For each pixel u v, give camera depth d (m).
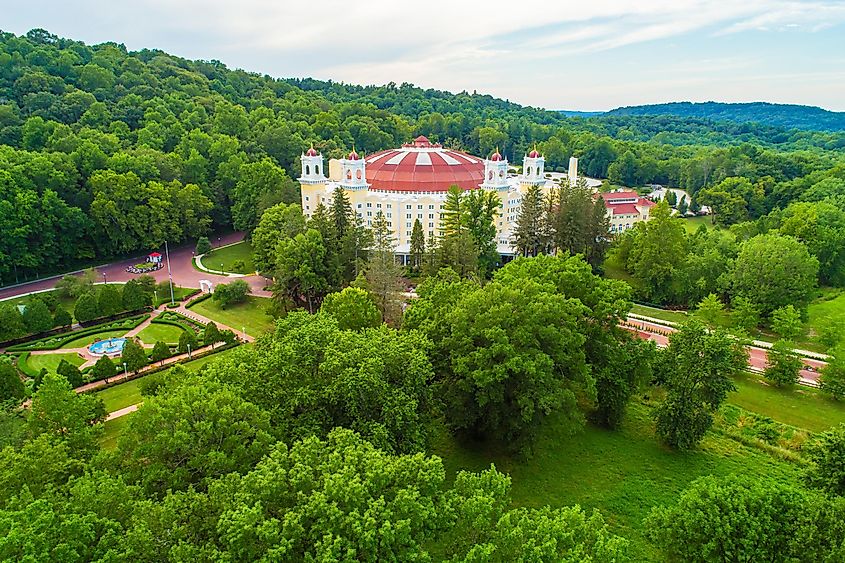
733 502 39.66
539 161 155.38
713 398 60.97
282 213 129.62
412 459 35.44
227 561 28.02
